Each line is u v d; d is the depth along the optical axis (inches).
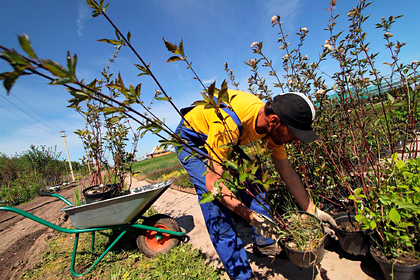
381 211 63.5
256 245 88.4
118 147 141.7
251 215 62.5
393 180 73.5
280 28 92.0
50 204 315.9
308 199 74.9
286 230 63.6
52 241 144.3
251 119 64.1
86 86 27.9
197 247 106.5
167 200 208.4
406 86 73.0
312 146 96.0
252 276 72.0
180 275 81.5
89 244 126.0
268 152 50.0
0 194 419.2
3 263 129.6
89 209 88.9
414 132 71.1
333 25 84.0
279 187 101.0
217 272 83.3
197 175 81.2
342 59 83.6
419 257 56.2
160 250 104.7
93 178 157.4
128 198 90.0
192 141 81.5
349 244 69.4
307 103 55.3
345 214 82.3
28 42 20.1
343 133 94.7
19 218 258.8
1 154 594.2
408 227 62.7
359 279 67.9
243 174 46.3
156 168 655.1
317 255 55.7
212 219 74.9
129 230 129.7
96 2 34.9
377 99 85.7
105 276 93.4
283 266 82.0
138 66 39.3
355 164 101.7
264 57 88.3
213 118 66.1
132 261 101.8
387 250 61.1
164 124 43.2
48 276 100.1
